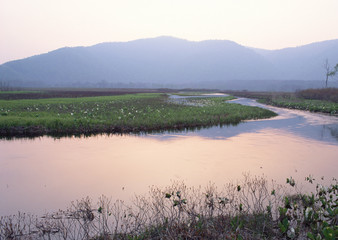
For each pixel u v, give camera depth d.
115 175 8.70
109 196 7.06
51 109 28.58
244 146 12.99
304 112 32.34
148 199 6.82
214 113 25.53
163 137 15.30
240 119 24.08
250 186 7.59
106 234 5.12
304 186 7.64
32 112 23.94
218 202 6.34
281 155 11.23
